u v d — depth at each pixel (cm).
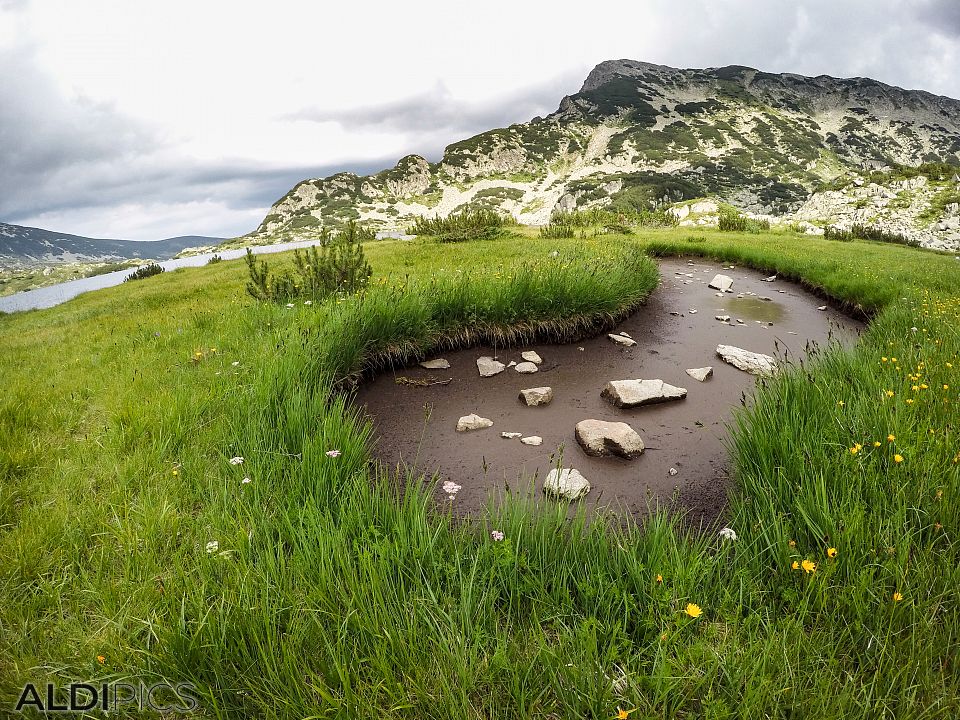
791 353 876
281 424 445
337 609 234
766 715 186
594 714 188
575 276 1043
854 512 273
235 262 3070
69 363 709
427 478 467
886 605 225
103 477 381
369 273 1127
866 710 184
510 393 695
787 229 5000
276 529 305
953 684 196
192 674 210
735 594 252
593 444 516
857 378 507
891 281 1220
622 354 874
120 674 207
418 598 242
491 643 225
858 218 7288
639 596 252
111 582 268
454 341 878
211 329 848
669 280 1719
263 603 231
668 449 524
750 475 373
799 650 213
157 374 612
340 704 191
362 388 710
